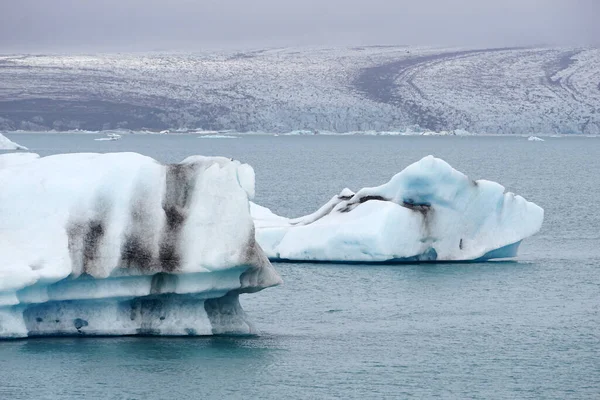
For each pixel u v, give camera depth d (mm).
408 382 58562
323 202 187875
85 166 62625
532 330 71812
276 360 61562
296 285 88000
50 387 55344
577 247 118938
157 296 62875
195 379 57219
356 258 99812
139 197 61500
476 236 103688
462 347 66562
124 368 58438
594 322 74562
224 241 60688
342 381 58281
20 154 67312
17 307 61188
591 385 58750
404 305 80125
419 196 102312
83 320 63188
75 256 60125
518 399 56125
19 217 61219
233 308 66250
